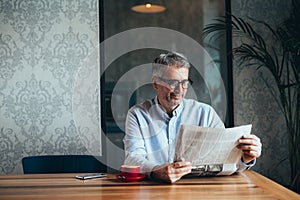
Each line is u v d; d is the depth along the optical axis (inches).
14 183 67.0
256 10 124.9
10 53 121.0
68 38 122.4
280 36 118.0
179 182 66.0
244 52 118.2
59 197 57.1
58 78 122.3
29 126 121.5
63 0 122.3
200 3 125.2
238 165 70.6
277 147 125.3
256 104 124.9
